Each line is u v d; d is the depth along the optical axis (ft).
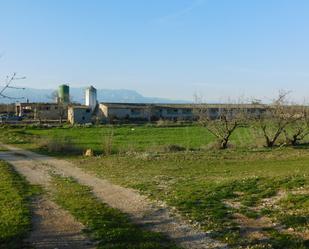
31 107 410.72
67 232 47.83
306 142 160.04
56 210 59.57
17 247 42.47
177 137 216.95
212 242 44.16
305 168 94.99
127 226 49.67
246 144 158.51
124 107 382.01
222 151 140.15
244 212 55.06
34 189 77.82
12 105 426.10
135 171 100.22
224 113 156.15
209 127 154.81
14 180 88.79
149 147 156.87
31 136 216.13
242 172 92.79
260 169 97.04
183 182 80.07
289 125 154.71
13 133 225.56
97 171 103.30
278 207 56.95
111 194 71.72
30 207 61.67
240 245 42.91
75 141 195.21
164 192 70.79
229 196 65.00
